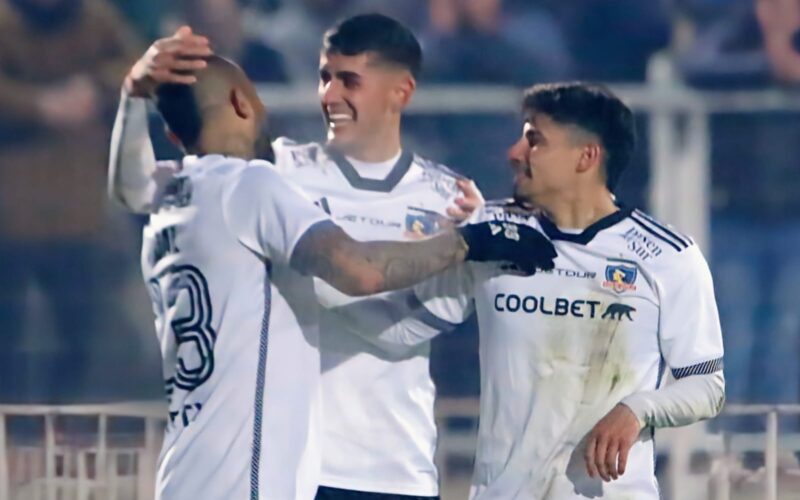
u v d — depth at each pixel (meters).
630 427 13.46
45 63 28.69
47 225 26.83
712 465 21.33
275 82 30.14
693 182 24.59
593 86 14.25
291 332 13.64
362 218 15.16
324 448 14.86
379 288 13.25
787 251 25.27
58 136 28.03
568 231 13.97
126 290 26.69
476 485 14.16
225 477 13.33
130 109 13.90
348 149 15.35
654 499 13.94
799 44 29.64
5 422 20.19
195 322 13.51
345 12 30.52
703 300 13.94
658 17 30.30
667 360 14.02
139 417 20.34
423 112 25.05
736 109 24.97
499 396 13.99
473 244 13.60
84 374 26.12
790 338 25.31
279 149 15.58
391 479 14.97
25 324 26.20
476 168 25.08
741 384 25.30
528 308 13.88
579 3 30.36
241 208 13.44
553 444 13.84
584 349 13.85
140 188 14.19
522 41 30.09
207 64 13.93
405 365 15.02
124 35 29.59
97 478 20.36
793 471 21.25
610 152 14.03
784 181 25.23
